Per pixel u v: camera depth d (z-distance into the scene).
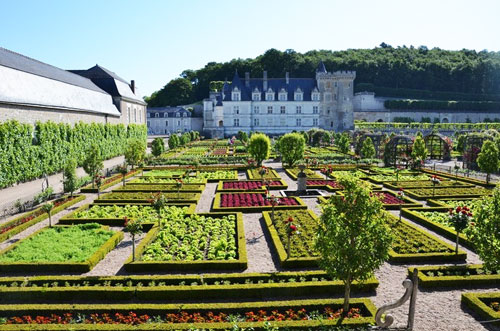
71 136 46.53
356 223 10.98
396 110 139.75
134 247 16.81
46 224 21.84
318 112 114.25
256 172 40.88
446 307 12.46
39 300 12.95
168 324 10.73
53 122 42.41
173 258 16.42
